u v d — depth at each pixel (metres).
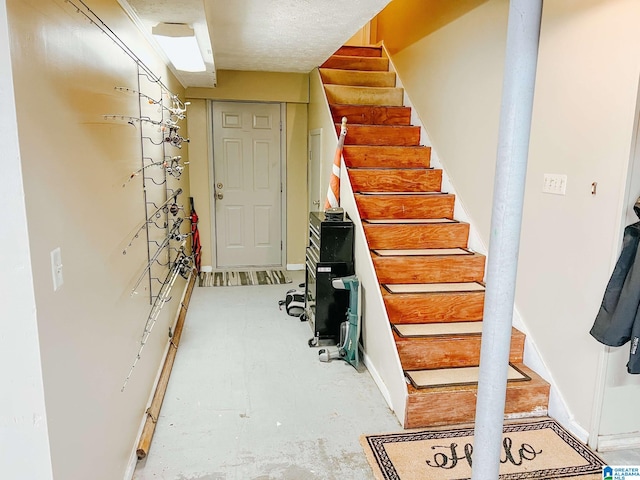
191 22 2.57
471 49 3.41
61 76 1.37
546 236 2.65
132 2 2.23
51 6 1.31
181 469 2.18
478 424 1.49
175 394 2.86
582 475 2.18
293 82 5.35
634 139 2.08
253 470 2.18
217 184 5.52
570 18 2.42
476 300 3.12
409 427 2.54
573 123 2.42
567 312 2.51
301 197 5.73
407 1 4.57
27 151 1.14
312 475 2.15
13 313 1.16
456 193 3.72
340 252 3.54
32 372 1.19
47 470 1.24
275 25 3.21
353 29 3.32
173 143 3.22
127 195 2.18
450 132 3.79
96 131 1.71
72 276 1.43
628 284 2.08
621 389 2.34
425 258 3.27
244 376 3.11
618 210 2.16
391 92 4.70
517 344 2.86
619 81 2.14
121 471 1.98
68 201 1.41
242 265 5.77
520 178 1.33
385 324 2.85
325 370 3.21
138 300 2.38
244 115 5.43
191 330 3.89
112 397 1.86
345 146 4.03
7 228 1.12
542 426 2.55
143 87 2.68
